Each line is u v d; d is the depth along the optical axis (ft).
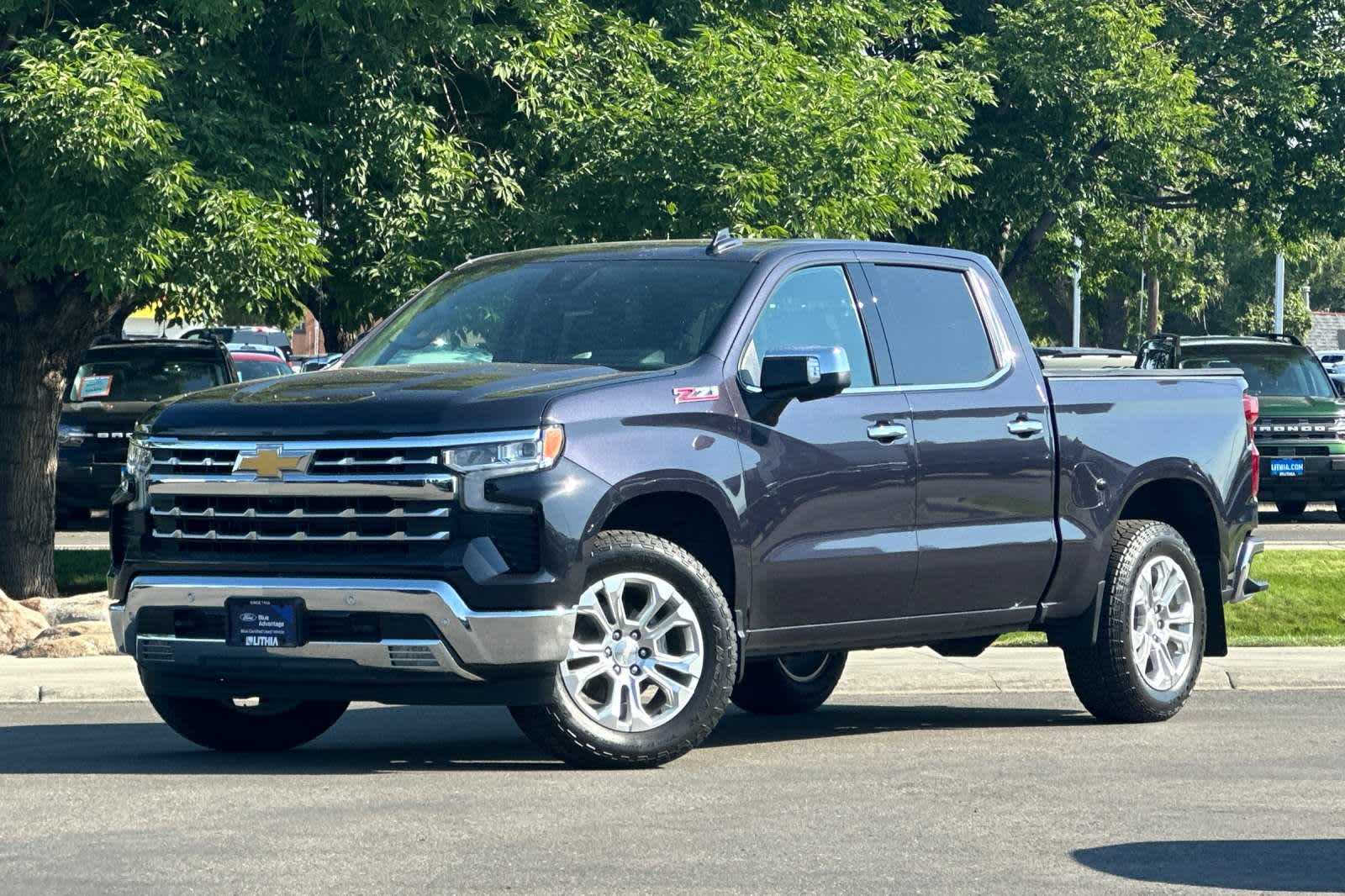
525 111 67.92
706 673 31.14
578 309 33.65
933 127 79.71
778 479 32.22
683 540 32.27
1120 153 111.24
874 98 68.85
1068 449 37.19
